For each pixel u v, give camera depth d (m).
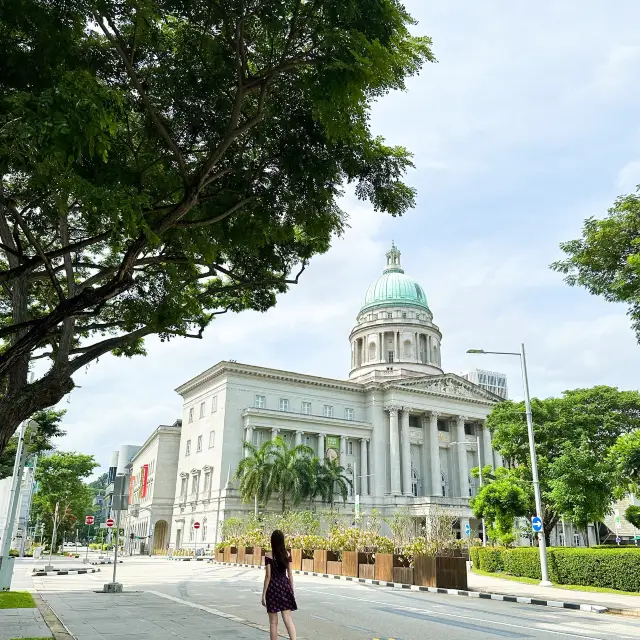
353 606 17.17
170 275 14.39
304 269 17.50
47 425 39.38
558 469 28.27
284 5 10.49
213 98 12.81
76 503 84.94
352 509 68.56
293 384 73.56
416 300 96.75
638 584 21.61
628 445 22.27
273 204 13.83
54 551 78.69
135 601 17.56
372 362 90.75
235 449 66.94
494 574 31.39
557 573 25.81
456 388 83.25
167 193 13.41
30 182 9.57
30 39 9.52
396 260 106.94
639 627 13.80
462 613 15.93
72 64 9.58
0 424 10.96
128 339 13.23
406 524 28.72
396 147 14.00
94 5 9.52
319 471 61.19
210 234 13.87
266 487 55.91
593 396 42.88
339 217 14.56
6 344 21.08
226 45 11.95
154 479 79.50
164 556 68.94
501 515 33.53
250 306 19.27
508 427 38.66
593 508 27.30
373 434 76.12
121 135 12.90
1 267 19.08
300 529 43.59
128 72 10.89
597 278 20.61
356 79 9.89
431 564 23.50
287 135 12.83
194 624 12.72
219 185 13.75
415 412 80.00
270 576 8.95
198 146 13.97
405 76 12.03
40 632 11.12
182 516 72.00
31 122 7.70
